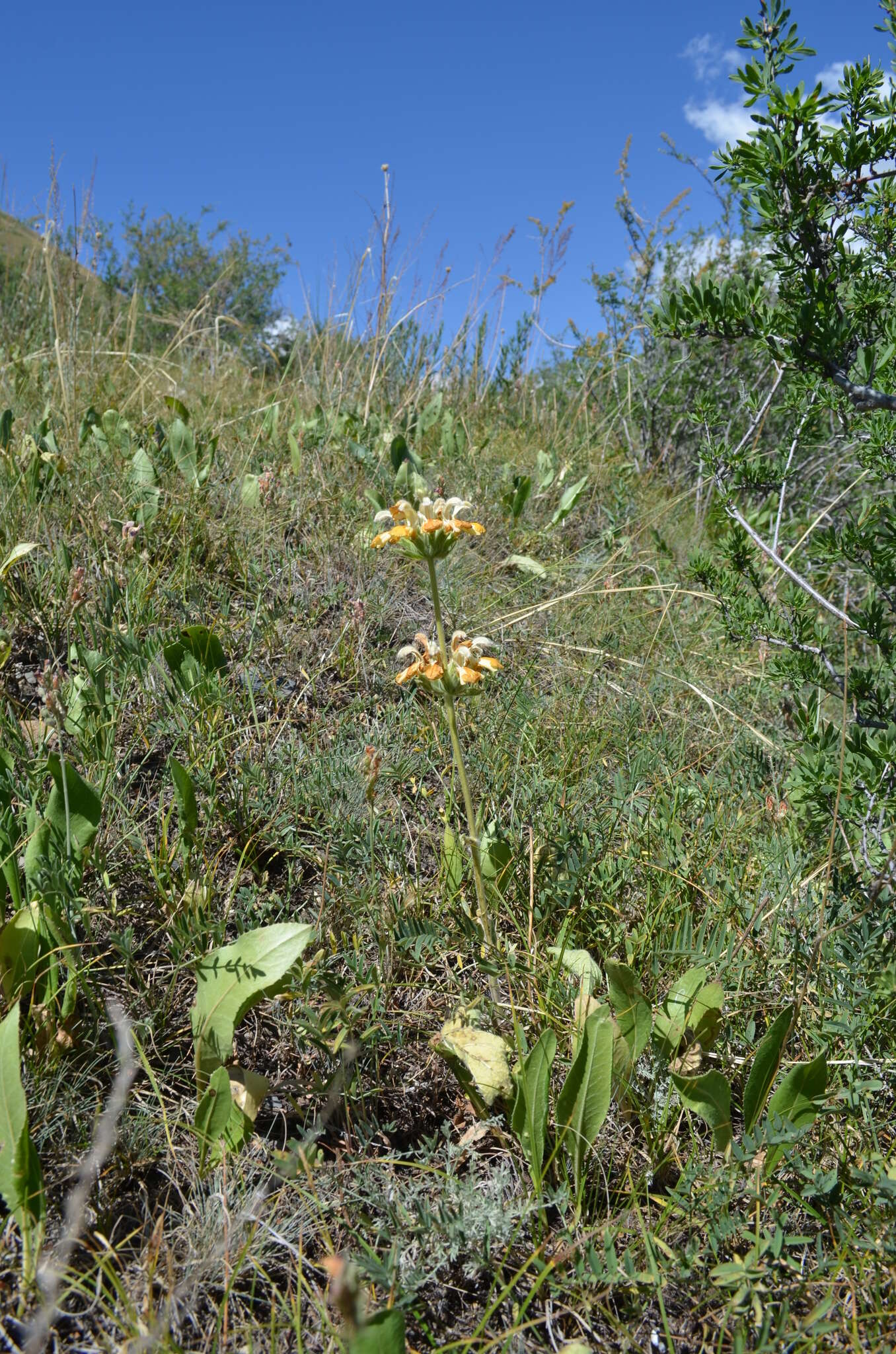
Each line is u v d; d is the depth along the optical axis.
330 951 0.75
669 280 2.24
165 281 5.77
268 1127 0.66
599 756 1.01
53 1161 0.60
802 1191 0.59
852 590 1.39
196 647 0.94
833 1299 0.54
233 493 1.33
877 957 0.72
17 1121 0.54
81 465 1.27
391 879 0.80
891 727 0.80
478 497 1.54
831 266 0.82
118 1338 0.53
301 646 1.09
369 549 1.27
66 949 0.65
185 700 0.91
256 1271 0.57
